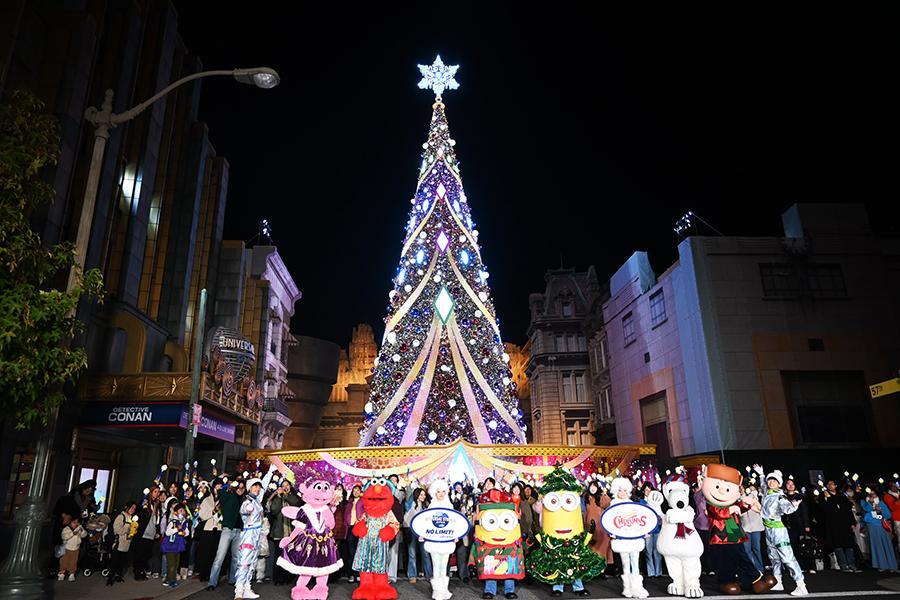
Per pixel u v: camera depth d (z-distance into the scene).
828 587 12.07
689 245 33.75
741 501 12.84
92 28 21.20
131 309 24.64
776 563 11.59
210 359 22.53
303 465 20.61
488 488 13.15
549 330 58.41
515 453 20.02
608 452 21.31
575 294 59.88
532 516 13.59
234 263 38.94
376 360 22.16
